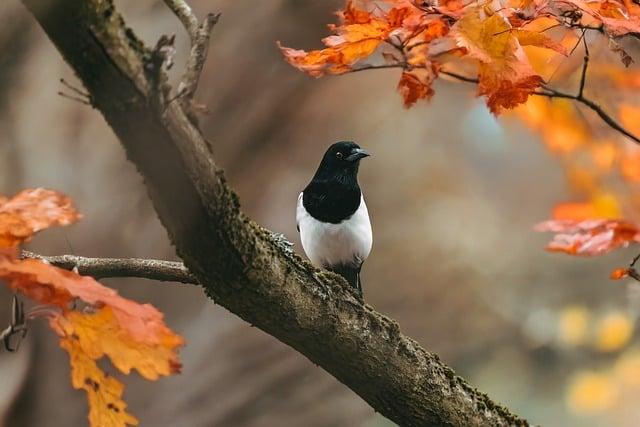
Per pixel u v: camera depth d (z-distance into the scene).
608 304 17.55
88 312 4.35
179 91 4.43
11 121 12.76
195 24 4.61
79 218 4.36
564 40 6.50
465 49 5.25
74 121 12.73
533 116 8.02
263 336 13.31
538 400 17.91
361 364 5.99
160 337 4.09
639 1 5.57
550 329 17.81
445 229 18.33
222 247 4.90
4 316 11.98
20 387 12.04
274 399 13.24
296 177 14.06
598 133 7.83
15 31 12.76
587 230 6.48
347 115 14.03
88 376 4.39
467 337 17.05
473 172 20.20
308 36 12.73
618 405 17.20
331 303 5.72
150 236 12.52
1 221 4.28
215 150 13.19
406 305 16.16
